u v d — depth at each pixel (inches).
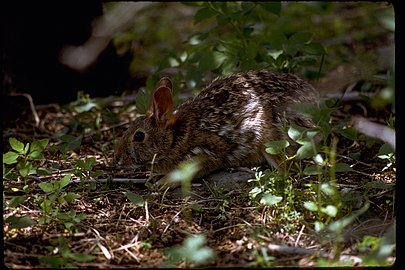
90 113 547.5
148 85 530.0
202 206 384.2
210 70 516.1
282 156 409.4
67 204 385.1
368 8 746.2
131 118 546.0
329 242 334.6
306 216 359.6
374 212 367.6
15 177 400.5
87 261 319.9
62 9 570.3
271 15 693.9
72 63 577.9
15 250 328.2
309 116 381.7
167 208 383.2
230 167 435.8
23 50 566.9
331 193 342.3
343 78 590.9
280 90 438.6
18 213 367.6
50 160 454.0
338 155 446.6
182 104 449.4
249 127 428.5
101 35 567.8
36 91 577.3
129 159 427.8
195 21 518.6
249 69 492.4
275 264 313.6
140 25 751.7
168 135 427.8
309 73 533.3
